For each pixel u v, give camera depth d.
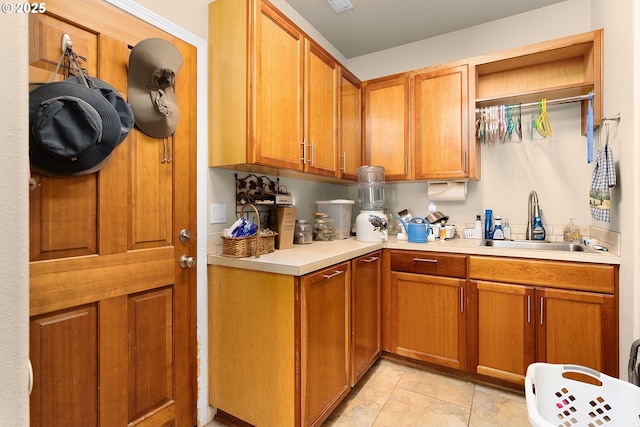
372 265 2.16
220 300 1.67
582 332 1.73
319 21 2.52
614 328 1.65
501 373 1.92
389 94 2.62
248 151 1.59
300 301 1.43
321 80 2.14
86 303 1.22
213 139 1.71
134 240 1.38
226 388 1.65
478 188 2.58
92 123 1.08
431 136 2.44
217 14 1.70
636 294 1.42
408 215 2.78
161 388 1.48
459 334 2.04
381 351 2.31
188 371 1.61
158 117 1.43
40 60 1.09
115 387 1.30
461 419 1.68
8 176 0.39
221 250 1.78
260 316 1.53
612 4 1.71
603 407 1.17
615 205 1.68
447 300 2.09
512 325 1.90
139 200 1.40
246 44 1.60
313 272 1.51
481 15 2.45
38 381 1.09
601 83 1.90
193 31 1.65
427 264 2.15
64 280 1.16
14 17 0.39
